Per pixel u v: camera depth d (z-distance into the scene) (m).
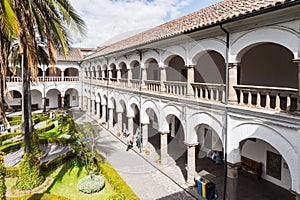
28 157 10.25
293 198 9.08
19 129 20.08
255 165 11.00
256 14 5.93
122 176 10.48
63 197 8.45
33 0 8.20
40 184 10.38
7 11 5.47
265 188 9.97
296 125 5.66
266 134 6.45
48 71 29.61
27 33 7.52
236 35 7.19
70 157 13.18
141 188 9.66
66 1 8.19
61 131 19.22
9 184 10.63
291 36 5.65
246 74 10.52
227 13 7.34
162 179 10.47
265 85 10.35
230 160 7.69
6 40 7.75
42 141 16.36
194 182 9.86
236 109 7.27
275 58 9.85
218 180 10.70
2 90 7.37
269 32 6.18
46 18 8.86
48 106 30.59
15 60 16.91
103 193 9.54
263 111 6.41
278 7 5.38
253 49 10.38
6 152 14.86
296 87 9.15
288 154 5.91
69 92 28.64
